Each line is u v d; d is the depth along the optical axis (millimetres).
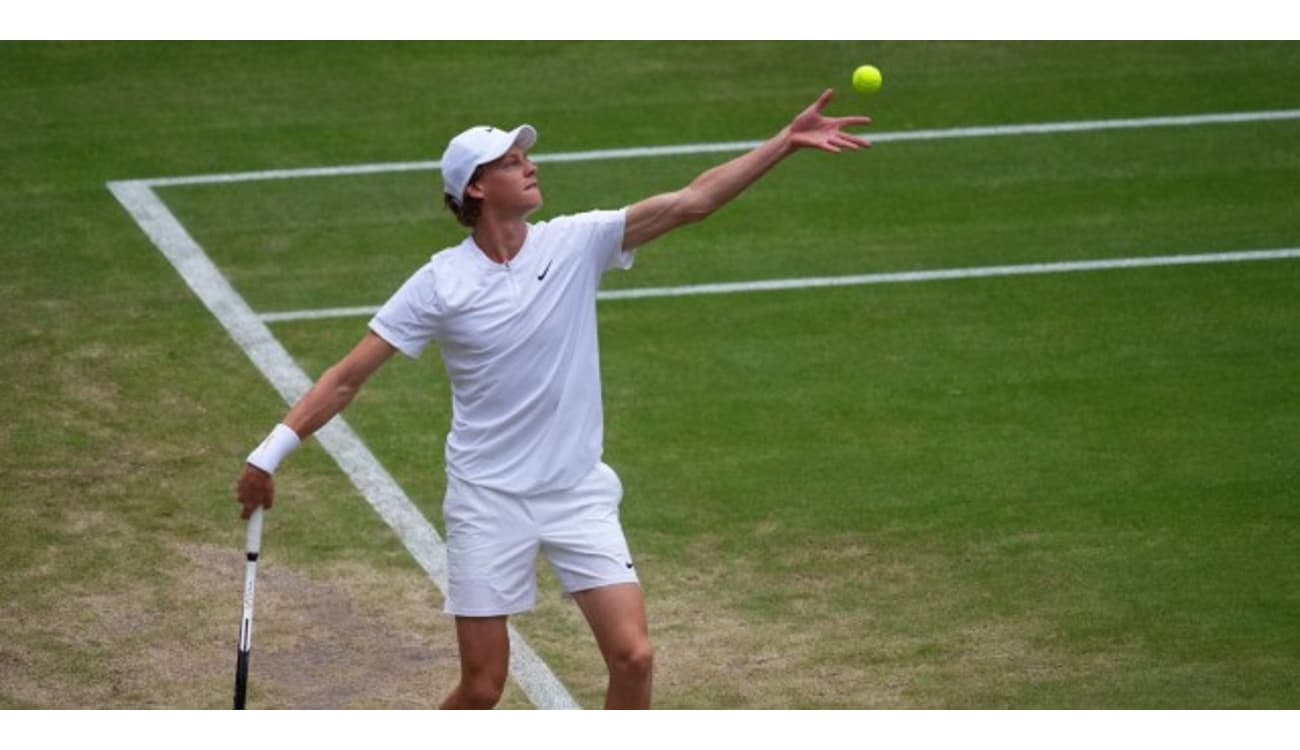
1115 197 35656
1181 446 27047
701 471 26516
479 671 19188
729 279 32562
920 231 34375
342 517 25312
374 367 18703
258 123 38781
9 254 32969
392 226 34469
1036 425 27734
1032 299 31781
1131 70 41594
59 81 40500
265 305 31422
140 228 34125
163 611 23062
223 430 27516
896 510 25469
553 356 18641
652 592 23562
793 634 22656
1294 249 33531
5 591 23344
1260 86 40719
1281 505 25453
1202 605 23188
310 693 21516
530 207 18500
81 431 27344
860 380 29141
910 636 22625
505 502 18797
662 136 38375
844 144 19094
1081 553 24391
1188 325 30859
